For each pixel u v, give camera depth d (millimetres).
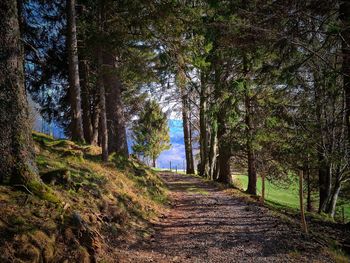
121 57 12742
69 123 19266
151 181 13891
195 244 7266
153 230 8328
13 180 5387
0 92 5348
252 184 18469
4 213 4645
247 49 10094
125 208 8508
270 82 12406
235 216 10414
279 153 17797
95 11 11633
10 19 5465
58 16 16078
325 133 13414
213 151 26062
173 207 12203
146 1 10516
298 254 6441
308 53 9930
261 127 15977
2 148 5344
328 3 8492
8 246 4188
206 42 9625
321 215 15039
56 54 16328
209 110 14266
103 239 6008
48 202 5402
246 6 9133
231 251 6746
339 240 8477
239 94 13539
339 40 9258
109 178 9836
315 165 16812
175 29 11141
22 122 5578
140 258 6137
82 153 10492
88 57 14156
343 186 21250
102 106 11922
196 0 11016
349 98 10047
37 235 4598
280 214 11172
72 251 4918
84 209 6535
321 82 10211
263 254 6516
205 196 15312
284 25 9102
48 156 8938
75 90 12359
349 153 12891
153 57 13867
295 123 13891
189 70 12758
